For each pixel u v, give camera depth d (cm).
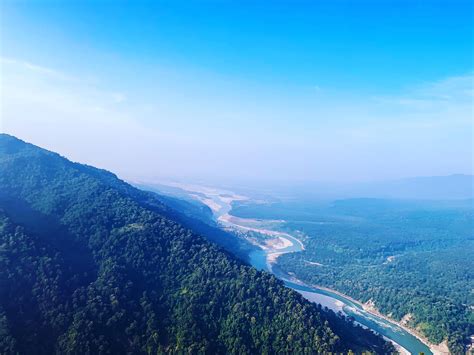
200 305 18338
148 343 16250
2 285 15788
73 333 15288
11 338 14212
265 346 16900
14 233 18200
